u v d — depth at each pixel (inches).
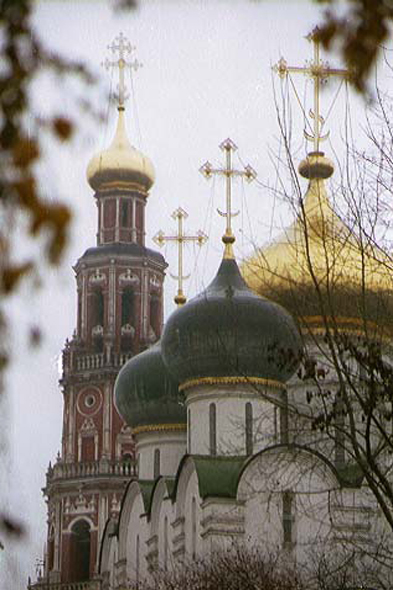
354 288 2719.0
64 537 7406.5
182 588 4116.6
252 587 3720.5
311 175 3469.5
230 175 5157.5
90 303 7780.5
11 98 553.6
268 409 4672.7
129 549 5413.4
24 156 552.1
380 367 1995.6
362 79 621.0
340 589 2979.8
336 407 2265.0
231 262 4968.0
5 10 553.0
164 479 5044.3
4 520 585.6
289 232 3993.6
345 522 4094.5
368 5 598.5
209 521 4389.8
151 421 5570.9
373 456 2027.6
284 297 3014.3
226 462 4576.8
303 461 4131.4
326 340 2107.5
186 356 4766.2
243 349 4653.1
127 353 7657.5
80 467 7495.1
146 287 7775.6
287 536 4298.7
